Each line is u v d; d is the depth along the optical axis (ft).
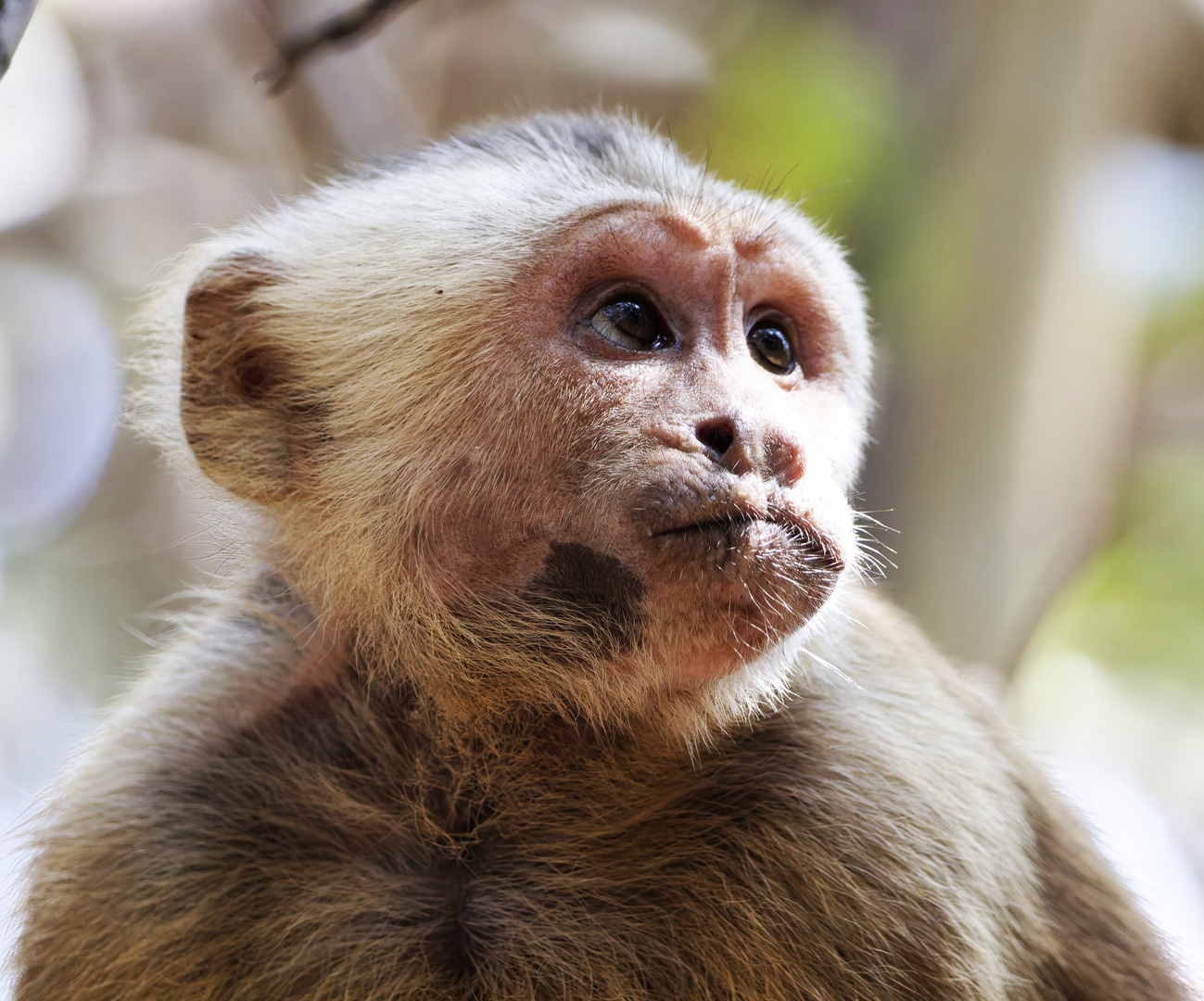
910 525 58.39
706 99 64.44
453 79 67.62
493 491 25.59
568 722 26.00
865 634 29.30
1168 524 85.51
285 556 28.19
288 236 29.96
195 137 78.74
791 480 24.50
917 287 59.62
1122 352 68.44
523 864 26.30
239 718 27.37
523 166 28.60
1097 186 61.46
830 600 25.39
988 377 58.95
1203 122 72.18
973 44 59.72
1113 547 85.25
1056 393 60.23
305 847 26.16
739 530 23.81
